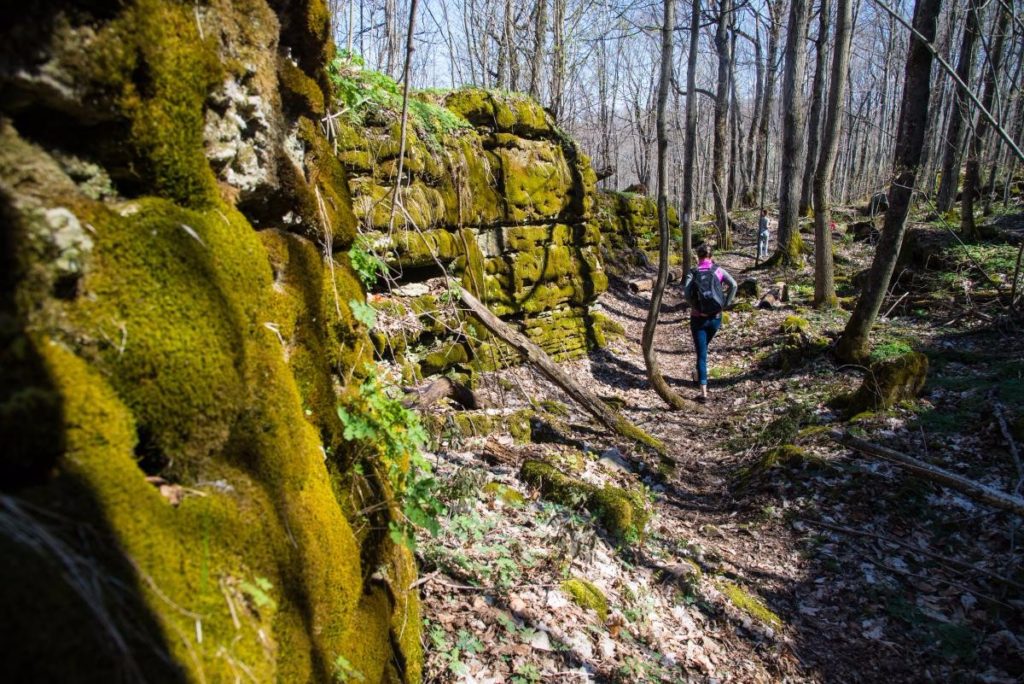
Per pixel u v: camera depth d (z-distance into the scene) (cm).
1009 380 684
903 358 689
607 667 326
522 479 510
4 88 121
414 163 650
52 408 112
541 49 1468
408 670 245
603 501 486
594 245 1016
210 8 176
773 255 1662
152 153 153
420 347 662
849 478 571
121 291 136
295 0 228
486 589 353
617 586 409
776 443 677
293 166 223
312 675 163
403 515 262
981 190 1989
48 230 122
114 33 139
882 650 405
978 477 545
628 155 5806
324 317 231
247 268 178
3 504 98
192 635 120
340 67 563
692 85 1156
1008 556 469
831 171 1162
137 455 141
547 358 636
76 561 102
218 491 151
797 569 491
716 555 503
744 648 394
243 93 194
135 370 136
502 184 804
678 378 993
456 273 719
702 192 3959
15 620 88
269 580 154
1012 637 401
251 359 174
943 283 1099
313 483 190
